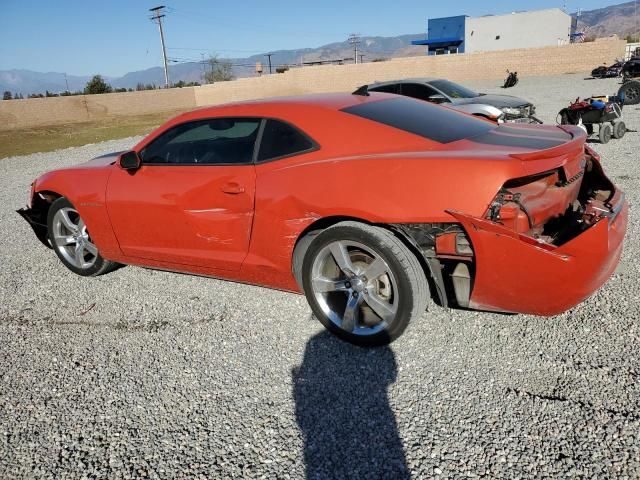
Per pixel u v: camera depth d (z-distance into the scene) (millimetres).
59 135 24141
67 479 2252
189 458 2326
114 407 2740
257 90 46375
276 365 3027
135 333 3559
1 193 9469
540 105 17125
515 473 2088
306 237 3229
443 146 2975
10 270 5051
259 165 3346
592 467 2082
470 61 39094
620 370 2693
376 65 41812
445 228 2770
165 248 3895
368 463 2215
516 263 2578
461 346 3045
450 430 2367
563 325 3172
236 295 4039
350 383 2791
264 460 2281
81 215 4305
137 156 3820
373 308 3016
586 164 3443
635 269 3852
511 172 2576
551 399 2518
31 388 2980
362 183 2871
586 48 35438
